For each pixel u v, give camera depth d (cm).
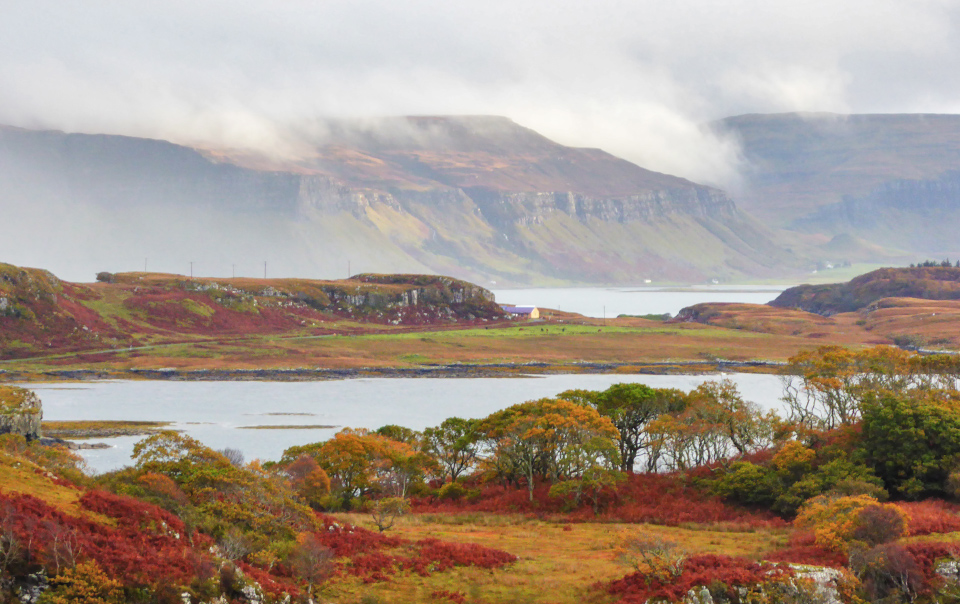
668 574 5194
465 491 9325
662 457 10638
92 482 5972
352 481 8931
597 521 7975
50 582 3816
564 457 8856
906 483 7700
